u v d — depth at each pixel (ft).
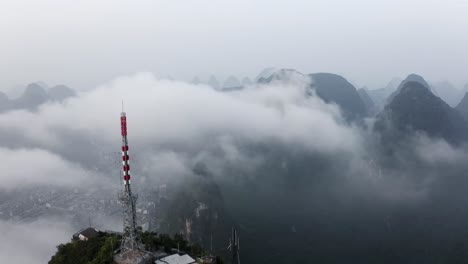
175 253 260.83
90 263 237.25
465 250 414.00
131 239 243.40
